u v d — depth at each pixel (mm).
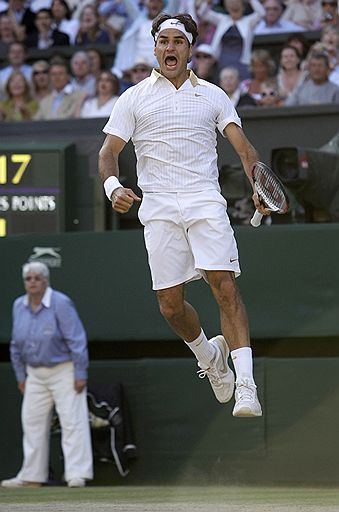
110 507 14109
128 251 23469
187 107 13570
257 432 22266
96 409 22984
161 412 22969
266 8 30172
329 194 22297
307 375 22078
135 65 28578
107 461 23062
